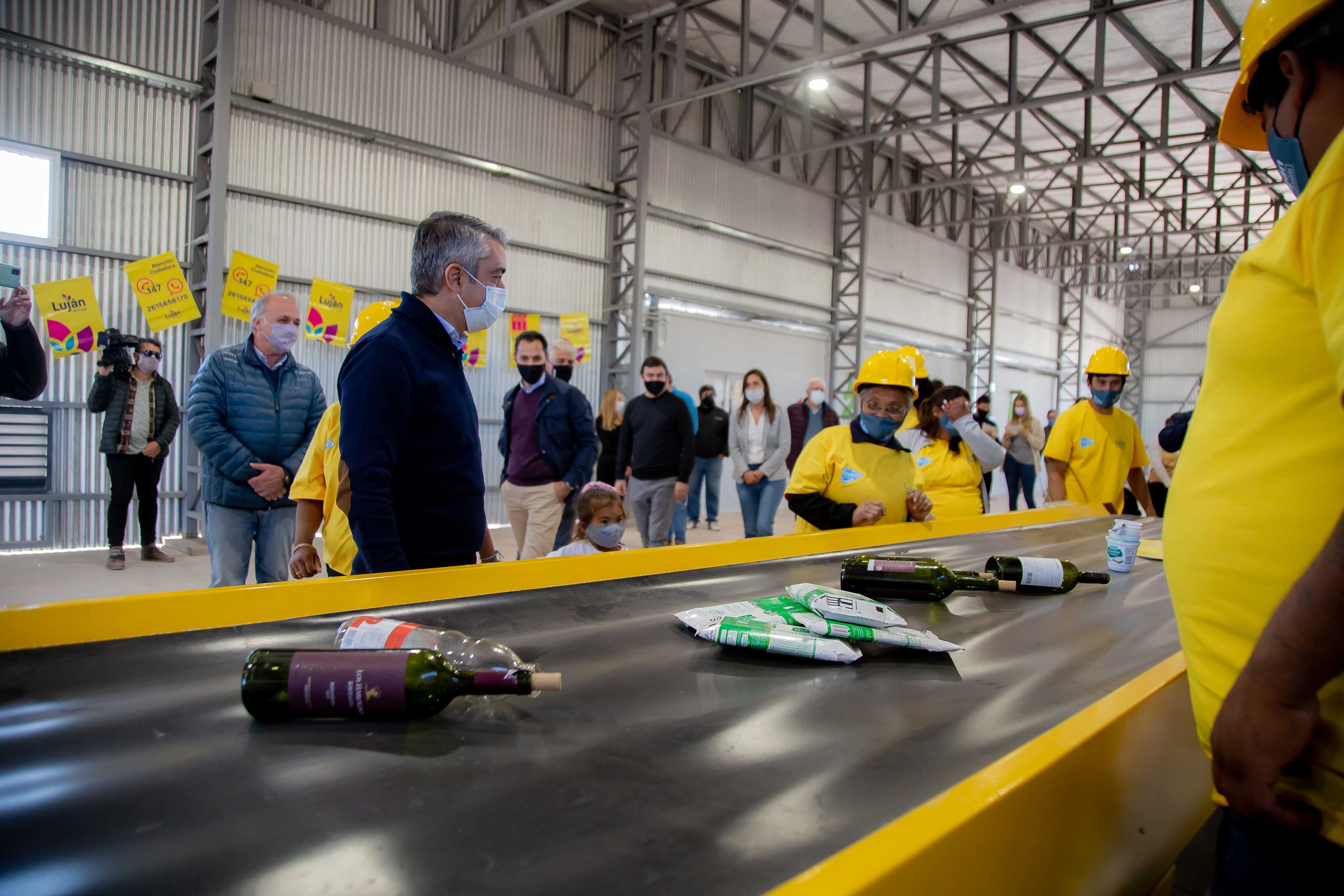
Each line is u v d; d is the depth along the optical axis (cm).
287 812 65
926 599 152
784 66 766
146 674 94
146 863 58
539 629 120
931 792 73
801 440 784
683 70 891
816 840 63
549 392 419
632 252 975
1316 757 64
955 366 1603
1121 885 88
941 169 1510
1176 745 100
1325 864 65
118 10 621
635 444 523
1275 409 66
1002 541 232
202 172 663
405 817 65
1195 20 769
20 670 93
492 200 854
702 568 166
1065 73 1091
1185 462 77
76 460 624
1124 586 173
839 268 1284
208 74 660
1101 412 365
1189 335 2222
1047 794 71
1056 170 1493
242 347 304
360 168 754
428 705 82
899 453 268
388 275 778
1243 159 1433
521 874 57
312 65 719
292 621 114
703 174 1065
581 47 929
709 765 77
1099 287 2122
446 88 809
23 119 588
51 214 600
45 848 59
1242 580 67
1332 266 57
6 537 602
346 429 165
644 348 1002
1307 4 64
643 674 103
